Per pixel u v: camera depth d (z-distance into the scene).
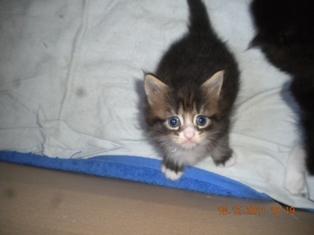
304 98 0.30
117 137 0.34
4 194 0.25
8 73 0.36
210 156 0.31
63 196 0.26
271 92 0.33
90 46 0.36
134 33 0.36
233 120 0.31
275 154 0.31
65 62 0.36
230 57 0.32
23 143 0.34
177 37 0.35
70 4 0.37
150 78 0.25
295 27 0.30
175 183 0.31
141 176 0.32
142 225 0.24
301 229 0.25
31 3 0.38
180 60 0.30
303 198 0.29
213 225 0.25
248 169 0.31
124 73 0.35
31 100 0.35
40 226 0.23
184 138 0.25
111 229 0.23
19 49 0.36
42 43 0.36
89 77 0.35
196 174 0.31
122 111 0.34
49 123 0.34
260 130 0.32
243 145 0.32
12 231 0.22
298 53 0.30
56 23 0.37
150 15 0.36
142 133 0.33
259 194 0.30
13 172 0.29
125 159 0.32
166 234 0.23
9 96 0.35
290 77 0.33
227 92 0.28
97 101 0.35
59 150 0.33
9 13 0.37
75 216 0.24
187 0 0.34
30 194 0.26
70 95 0.35
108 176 0.32
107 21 0.36
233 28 0.35
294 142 0.31
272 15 0.32
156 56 0.35
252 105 0.33
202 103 0.25
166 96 0.25
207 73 0.28
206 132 0.26
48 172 0.31
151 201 0.27
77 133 0.34
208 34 0.33
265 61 0.34
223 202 0.28
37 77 0.35
